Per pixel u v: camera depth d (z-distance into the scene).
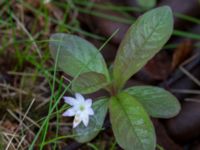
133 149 0.13
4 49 0.18
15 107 0.17
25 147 0.15
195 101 0.17
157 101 0.14
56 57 0.14
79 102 0.13
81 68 0.14
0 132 0.15
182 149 0.16
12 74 0.18
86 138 0.14
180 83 0.18
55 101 0.14
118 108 0.13
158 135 0.16
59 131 0.16
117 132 0.13
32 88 0.17
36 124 0.15
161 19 0.14
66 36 0.14
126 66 0.14
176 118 0.17
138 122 0.13
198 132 0.17
